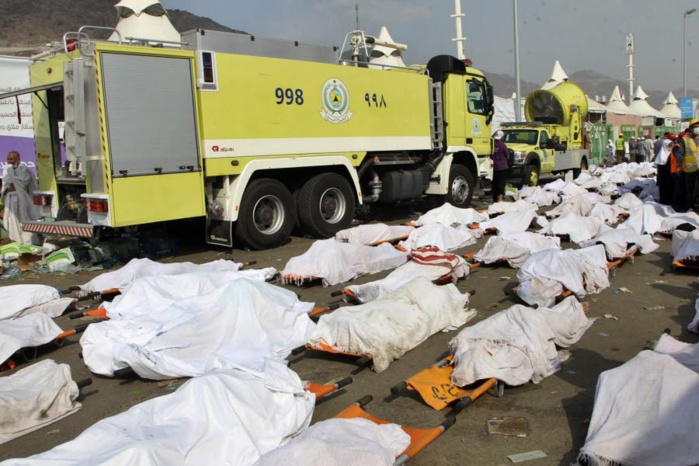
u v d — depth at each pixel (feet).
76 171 28.81
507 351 14.51
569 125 76.79
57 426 13.91
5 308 21.15
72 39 27.78
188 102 28.76
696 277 24.49
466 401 13.25
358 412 12.88
